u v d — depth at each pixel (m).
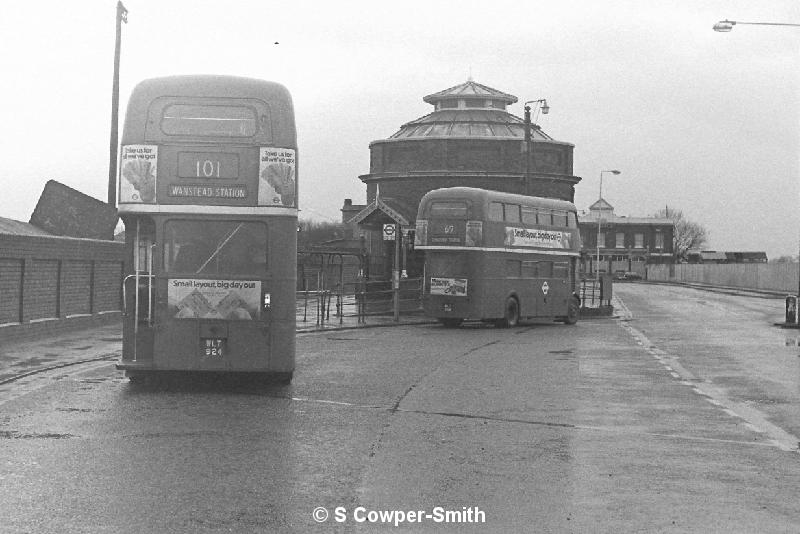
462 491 9.49
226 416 14.07
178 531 7.85
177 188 16.61
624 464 10.96
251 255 16.78
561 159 79.56
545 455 11.45
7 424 13.05
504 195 38.41
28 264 25.20
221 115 16.67
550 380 19.61
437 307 37.38
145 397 15.96
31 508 8.52
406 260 54.34
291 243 16.89
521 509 8.80
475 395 17.03
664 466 10.88
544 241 41.00
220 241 16.73
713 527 8.23
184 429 12.84
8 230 33.53
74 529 7.84
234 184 16.67
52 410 14.38
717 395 17.58
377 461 10.92
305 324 36.91
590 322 44.50
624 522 8.37
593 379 19.92
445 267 37.25
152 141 16.56
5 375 18.31
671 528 8.19
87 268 29.84
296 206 16.89
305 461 10.82
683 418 14.66
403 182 78.81
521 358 24.55
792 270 88.19
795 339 32.91
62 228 38.88
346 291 60.97
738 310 55.72
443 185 77.62
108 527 7.92
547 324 42.56
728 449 12.04
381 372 20.72
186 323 16.69
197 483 9.61
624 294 81.94
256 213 16.70
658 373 21.33
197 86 16.64
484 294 37.19
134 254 17.09
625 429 13.52
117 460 10.69
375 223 54.81
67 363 20.45
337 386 18.06
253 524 8.10
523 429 13.37
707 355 26.34
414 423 13.75
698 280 127.12
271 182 16.70
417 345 28.53
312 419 13.94
